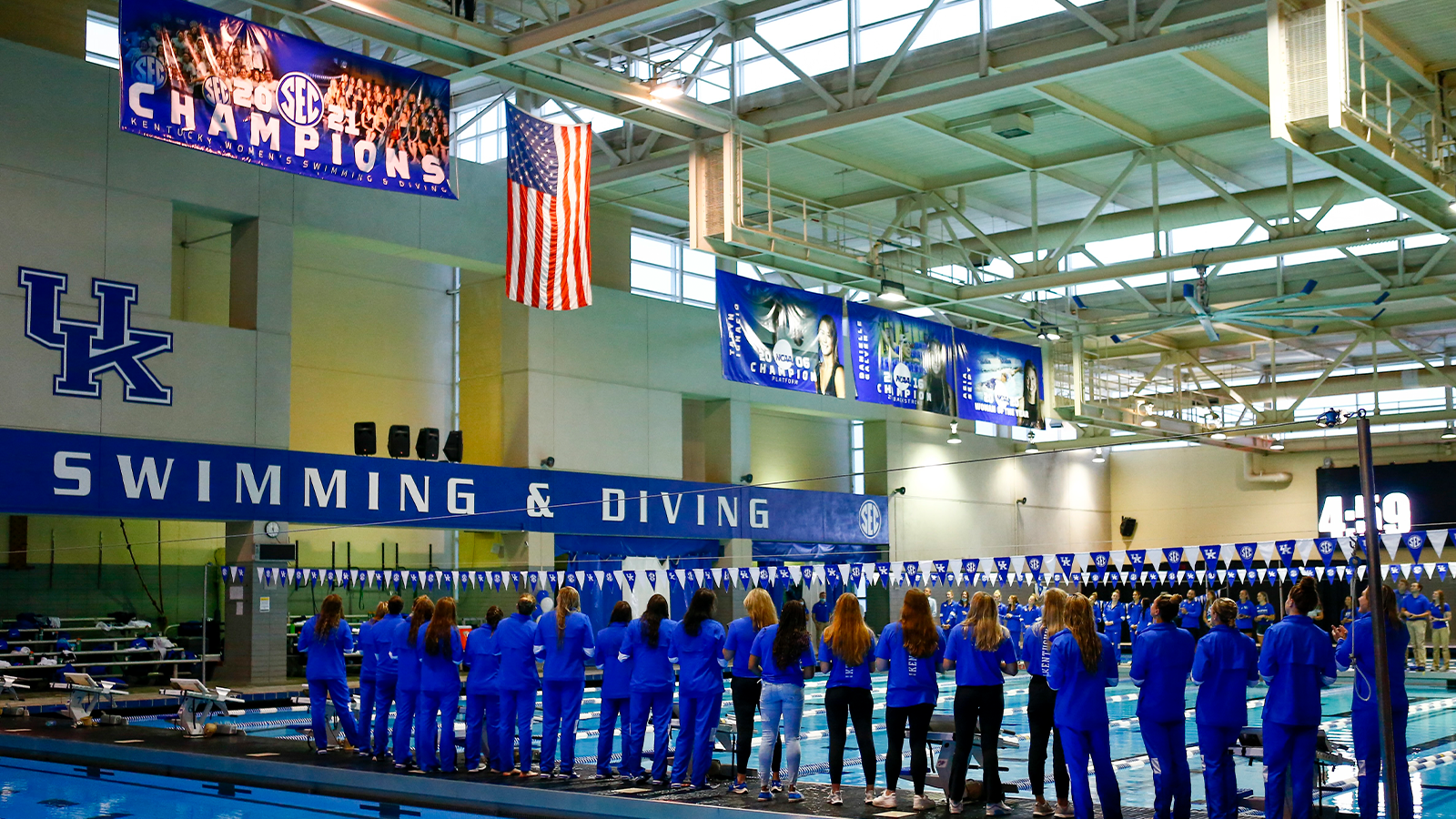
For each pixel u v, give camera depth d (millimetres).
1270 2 14719
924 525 35188
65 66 19453
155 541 23188
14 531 21344
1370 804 8477
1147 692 8531
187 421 20375
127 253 19906
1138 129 22594
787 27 20719
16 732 15352
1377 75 16219
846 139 23328
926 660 9430
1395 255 26641
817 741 16125
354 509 22328
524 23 17125
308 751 13234
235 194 21328
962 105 21516
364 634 12812
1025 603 38250
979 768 12859
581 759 13312
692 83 20344
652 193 26781
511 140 18406
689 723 10594
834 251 23594
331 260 25922
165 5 15281
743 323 23812
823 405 32688
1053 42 18000
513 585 21891
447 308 27953
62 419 18922
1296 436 38250
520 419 25656
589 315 26922
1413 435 36250
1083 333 29656
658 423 28156
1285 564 13430
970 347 28750
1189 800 8555
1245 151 23922
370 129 16984
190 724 14789
